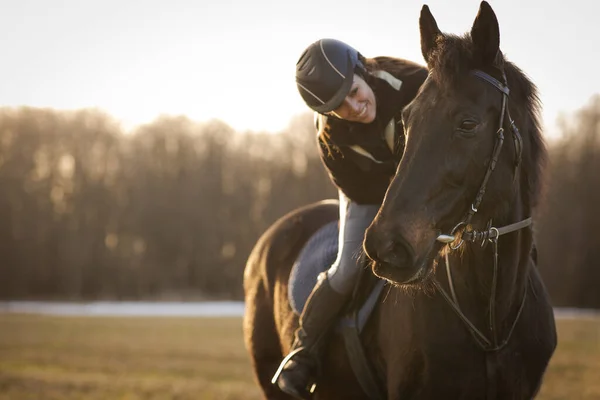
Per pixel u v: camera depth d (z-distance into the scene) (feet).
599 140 178.70
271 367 19.03
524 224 13.41
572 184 175.01
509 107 12.93
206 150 233.35
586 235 171.83
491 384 13.65
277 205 215.51
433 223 12.17
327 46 15.15
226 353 66.85
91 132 235.81
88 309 166.61
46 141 232.32
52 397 40.01
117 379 48.57
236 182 229.66
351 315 15.58
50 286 220.84
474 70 12.74
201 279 226.79
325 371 16.53
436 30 13.83
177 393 41.60
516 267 13.53
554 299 171.22
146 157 235.40
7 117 233.14
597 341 70.23
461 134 12.26
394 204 12.14
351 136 15.39
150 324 107.96
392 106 15.23
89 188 228.63
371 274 15.30
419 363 14.03
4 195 221.87
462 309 13.67
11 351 68.80
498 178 12.55
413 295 14.12
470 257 13.39
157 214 228.84
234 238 226.79
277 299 18.51
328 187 211.61
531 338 14.24
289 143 219.82
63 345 75.36
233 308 172.14
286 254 18.94
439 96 12.51
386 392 15.30
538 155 13.73
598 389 40.88
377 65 15.75
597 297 169.07
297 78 15.37
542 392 39.78
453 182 12.25
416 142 12.40
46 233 222.28
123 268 224.53
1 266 217.15
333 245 17.58
